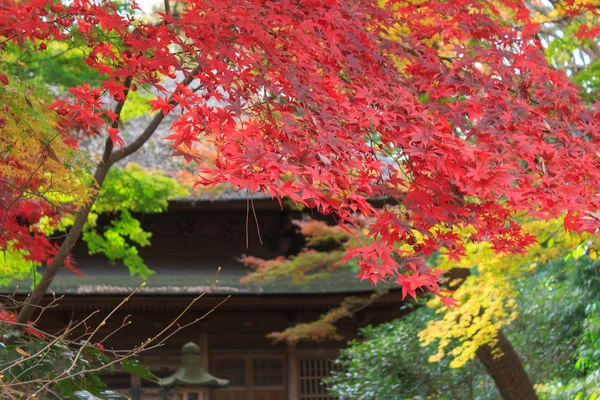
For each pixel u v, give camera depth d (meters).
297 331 14.17
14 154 4.42
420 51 4.30
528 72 4.14
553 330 12.56
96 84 8.42
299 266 13.55
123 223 9.88
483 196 3.63
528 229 7.14
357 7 4.14
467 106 3.83
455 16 4.37
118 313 16.75
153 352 16.86
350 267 16.50
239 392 17.27
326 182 2.98
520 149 3.68
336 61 3.72
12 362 3.43
